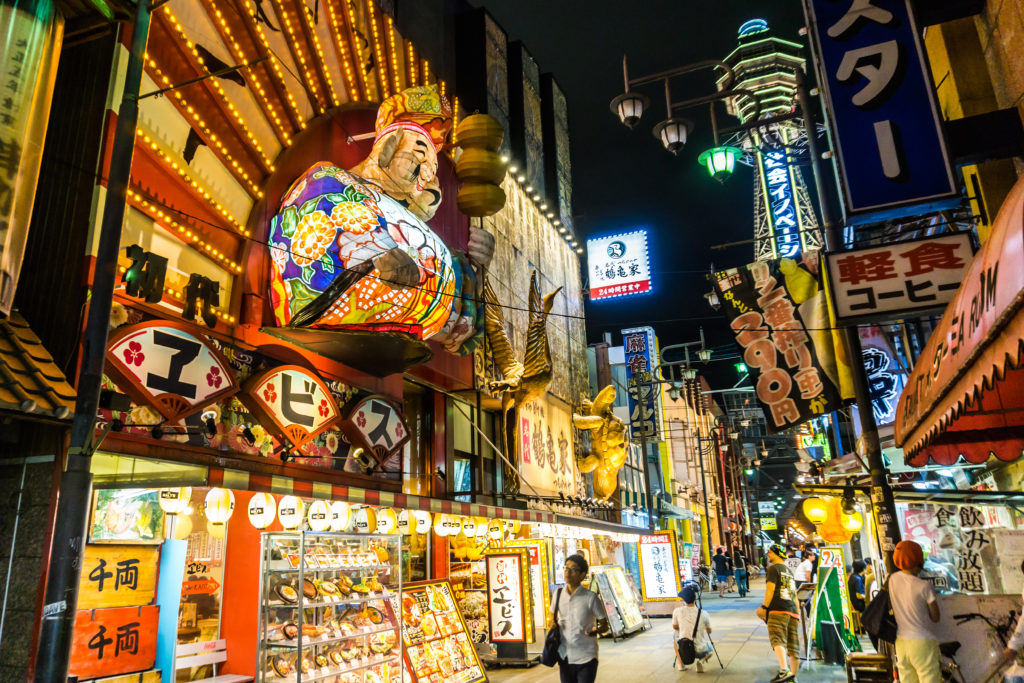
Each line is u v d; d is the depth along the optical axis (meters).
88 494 4.70
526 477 17.73
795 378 9.77
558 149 24.72
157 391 7.32
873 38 7.47
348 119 11.55
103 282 5.04
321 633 7.36
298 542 7.48
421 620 9.51
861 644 14.48
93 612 6.96
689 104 11.73
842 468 14.29
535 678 11.55
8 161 5.82
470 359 15.32
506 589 13.04
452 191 15.11
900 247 7.92
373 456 11.08
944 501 9.10
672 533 22.28
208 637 8.24
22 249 5.99
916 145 7.02
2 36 5.98
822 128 10.91
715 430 56.47
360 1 12.36
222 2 8.91
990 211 7.81
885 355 15.15
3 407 5.46
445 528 11.14
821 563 12.92
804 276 10.12
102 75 7.30
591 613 6.76
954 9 7.50
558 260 23.33
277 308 9.27
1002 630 6.72
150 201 7.66
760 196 38.66
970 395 4.99
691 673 11.54
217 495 7.36
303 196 9.55
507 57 21.98
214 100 8.68
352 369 11.26
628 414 35.38
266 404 8.90
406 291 9.70
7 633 5.90
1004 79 7.39
